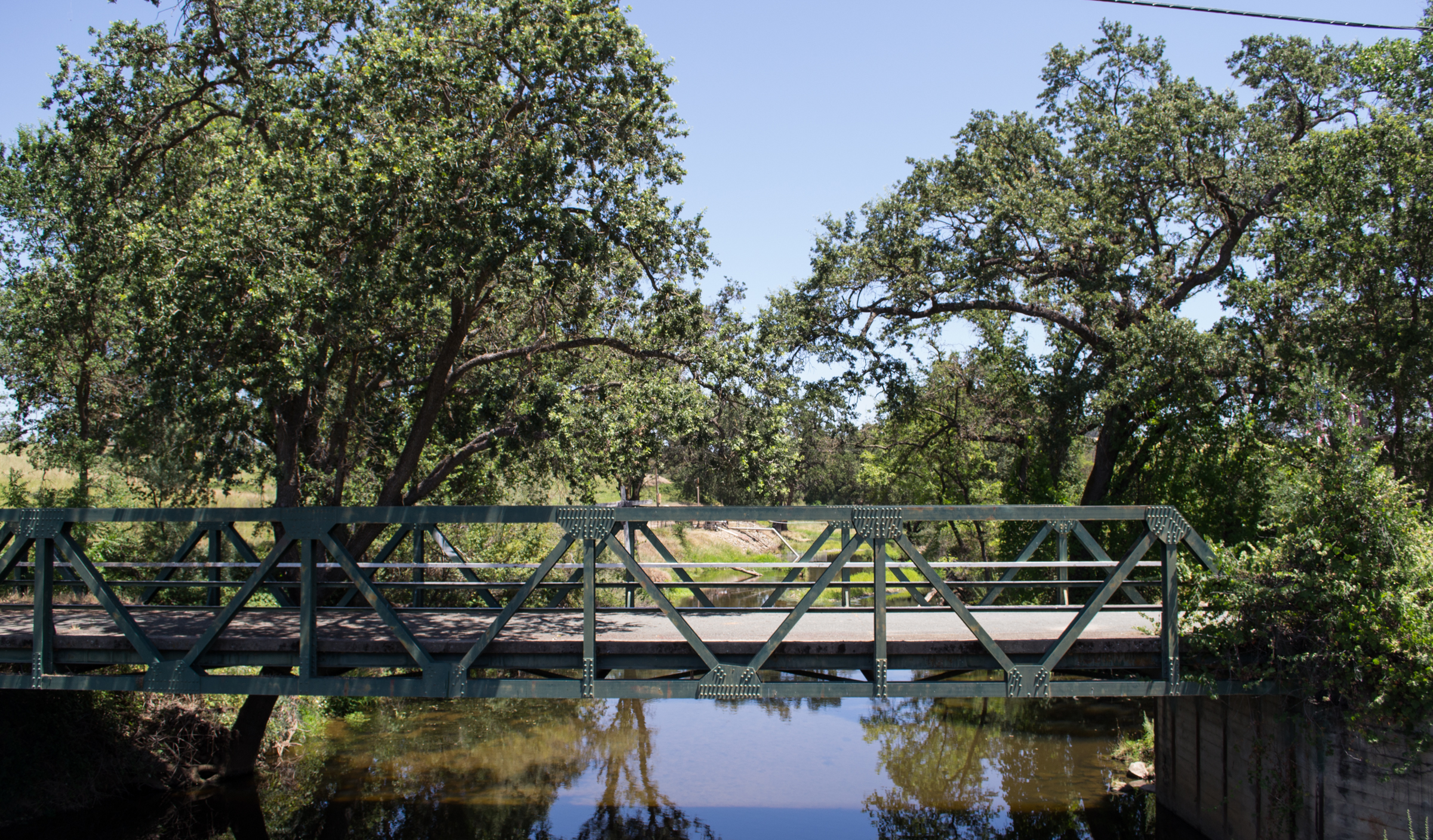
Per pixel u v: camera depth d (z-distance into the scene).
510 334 14.02
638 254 11.68
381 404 14.94
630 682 7.08
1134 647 7.49
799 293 19.06
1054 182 20.08
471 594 20.28
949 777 12.05
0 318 18.02
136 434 17.06
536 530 23.88
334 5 12.88
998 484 24.91
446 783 11.84
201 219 10.23
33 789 9.63
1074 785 11.49
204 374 10.15
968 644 7.32
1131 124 18.73
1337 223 14.75
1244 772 8.29
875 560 7.16
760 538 47.28
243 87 13.15
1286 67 18.69
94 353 18.38
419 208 10.08
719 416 11.84
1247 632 7.39
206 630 7.26
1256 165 17.89
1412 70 14.99
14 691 9.75
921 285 18.73
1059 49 20.56
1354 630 7.04
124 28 12.99
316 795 11.20
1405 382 13.67
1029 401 21.66
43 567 7.44
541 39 10.63
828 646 7.28
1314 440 7.94
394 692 7.15
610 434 11.98
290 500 11.99
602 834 10.01
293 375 9.76
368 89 10.41
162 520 7.33
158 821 10.11
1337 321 15.13
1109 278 17.89
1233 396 17.80
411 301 10.98
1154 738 10.46
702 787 11.71
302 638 7.20
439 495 19.58
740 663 7.20
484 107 10.52
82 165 13.33
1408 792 6.86
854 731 14.69
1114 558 18.44
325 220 10.04
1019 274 19.02
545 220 10.16
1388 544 7.05
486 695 7.09
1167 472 18.66
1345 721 7.21
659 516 7.09
